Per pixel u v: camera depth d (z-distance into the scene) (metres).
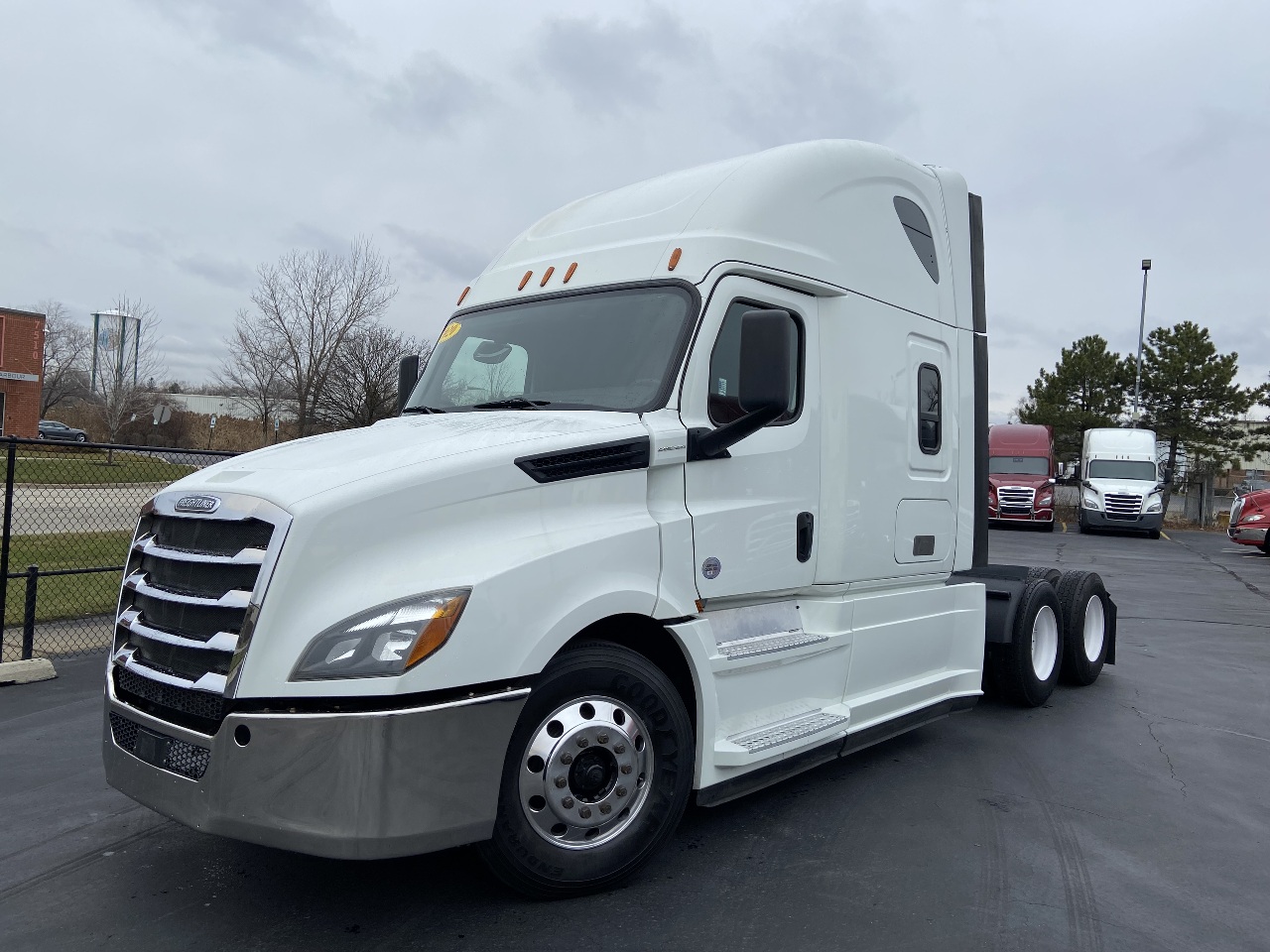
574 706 3.66
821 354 4.96
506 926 3.47
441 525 3.45
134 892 3.71
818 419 4.89
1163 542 26.80
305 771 3.10
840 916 3.62
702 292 4.31
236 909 3.57
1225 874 4.16
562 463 3.74
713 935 3.45
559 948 3.32
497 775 3.34
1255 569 19.06
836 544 4.91
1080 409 41.28
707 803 4.12
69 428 52.38
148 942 3.31
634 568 3.84
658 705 3.85
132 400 41.66
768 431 4.57
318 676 3.12
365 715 3.12
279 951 3.26
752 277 4.54
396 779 3.14
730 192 4.64
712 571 4.20
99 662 7.72
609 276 4.66
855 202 5.27
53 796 4.75
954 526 6.03
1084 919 3.67
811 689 4.80
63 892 3.70
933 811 4.84
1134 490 28.44
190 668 3.35
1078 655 7.60
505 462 3.61
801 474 4.74
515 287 5.09
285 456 3.83
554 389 4.48
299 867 3.96
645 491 3.99
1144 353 39.66
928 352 5.75
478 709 3.29
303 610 3.19
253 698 3.14
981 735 6.37
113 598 9.45
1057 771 5.59
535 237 5.38
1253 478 60.53
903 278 5.57
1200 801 5.11
